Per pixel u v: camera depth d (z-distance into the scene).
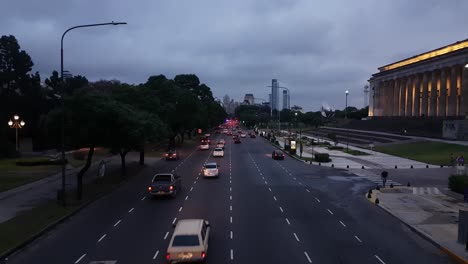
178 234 18.39
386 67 161.12
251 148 91.12
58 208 29.67
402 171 53.66
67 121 33.84
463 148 71.56
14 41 84.94
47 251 20.97
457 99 107.44
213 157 69.94
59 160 56.62
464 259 19.47
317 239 22.98
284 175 49.25
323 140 116.94
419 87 125.75
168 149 81.06
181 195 35.78
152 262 19.17
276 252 20.59
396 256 20.39
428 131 103.19
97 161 60.69
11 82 84.38
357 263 19.23
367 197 35.66
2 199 33.31
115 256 20.06
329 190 39.19
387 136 106.44
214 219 27.30
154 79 87.62
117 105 36.12
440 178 47.28
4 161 59.81
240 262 19.09
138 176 47.16
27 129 80.94
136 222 26.48
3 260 19.72
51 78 98.88
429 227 25.67
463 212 22.06
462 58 100.69
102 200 33.69
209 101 138.38
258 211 29.77
